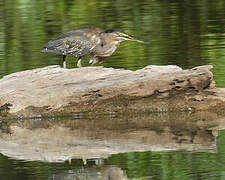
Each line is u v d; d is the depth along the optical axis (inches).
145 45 805.9
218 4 1094.4
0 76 655.8
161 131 506.6
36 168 425.1
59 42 609.6
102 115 569.0
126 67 689.6
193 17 987.3
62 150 465.4
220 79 632.4
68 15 1040.8
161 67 586.6
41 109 568.4
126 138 490.0
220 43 803.4
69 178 403.9
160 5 1109.7
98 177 404.8
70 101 568.4
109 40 622.2
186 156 436.1
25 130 536.1
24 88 574.9
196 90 571.5
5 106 570.6
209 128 512.1
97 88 566.9
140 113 569.6
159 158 434.0
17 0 1167.6
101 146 469.7
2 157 452.1
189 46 789.9
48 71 590.2
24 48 810.8
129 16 1009.5
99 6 1114.7
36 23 978.1
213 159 427.2
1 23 982.4
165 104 571.5
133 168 415.5
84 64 718.5
